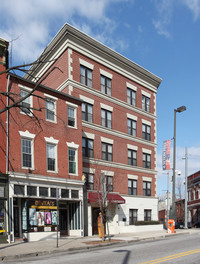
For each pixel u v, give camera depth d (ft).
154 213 100.07
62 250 44.34
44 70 88.94
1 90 57.21
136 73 101.96
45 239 59.06
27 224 56.70
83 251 45.55
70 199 66.03
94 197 72.69
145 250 42.70
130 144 95.30
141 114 102.32
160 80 111.75
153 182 102.58
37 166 60.95
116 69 94.12
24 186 57.62
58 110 68.18
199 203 144.66
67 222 70.13
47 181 61.62
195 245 47.91
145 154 101.96
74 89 78.84
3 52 58.85
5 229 52.49
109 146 87.86
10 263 34.50
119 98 94.17
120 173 89.35
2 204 53.11
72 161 69.72
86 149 79.87
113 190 85.66
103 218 62.64
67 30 79.05
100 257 37.09
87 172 78.59
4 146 55.57
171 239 61.26
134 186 94.58
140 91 104.01
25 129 60.18
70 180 66.54
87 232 71.51
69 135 69.62
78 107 73.41
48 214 61.26
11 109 58.23
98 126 84.17
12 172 55.31
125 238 61.67
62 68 81.15
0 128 55.47
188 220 161.17
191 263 31.35
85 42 83.30
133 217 91.45
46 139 63.98
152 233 76.33
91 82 85.15
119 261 33.12
